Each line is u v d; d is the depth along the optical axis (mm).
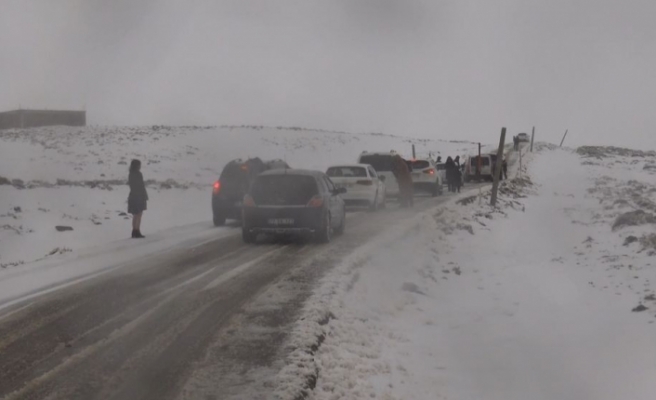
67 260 14492
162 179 51344
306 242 17312
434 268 14711
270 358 7508
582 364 8070
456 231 19828
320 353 7945
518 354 8609
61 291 11180
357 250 15562
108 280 12164
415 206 29031
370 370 7680
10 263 14961
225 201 21609
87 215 24422
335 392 6816
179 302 10336
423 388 7398
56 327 8891
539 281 13109
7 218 22031
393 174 29906
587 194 33125
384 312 10633
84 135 75562
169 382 6762
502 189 32562
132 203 18641
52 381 6773
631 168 53500
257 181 17344
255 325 8898
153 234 19516
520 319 10367
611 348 8547
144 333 8594
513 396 7219
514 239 19172
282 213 16875
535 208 27906
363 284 11984
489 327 9992
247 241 17344
